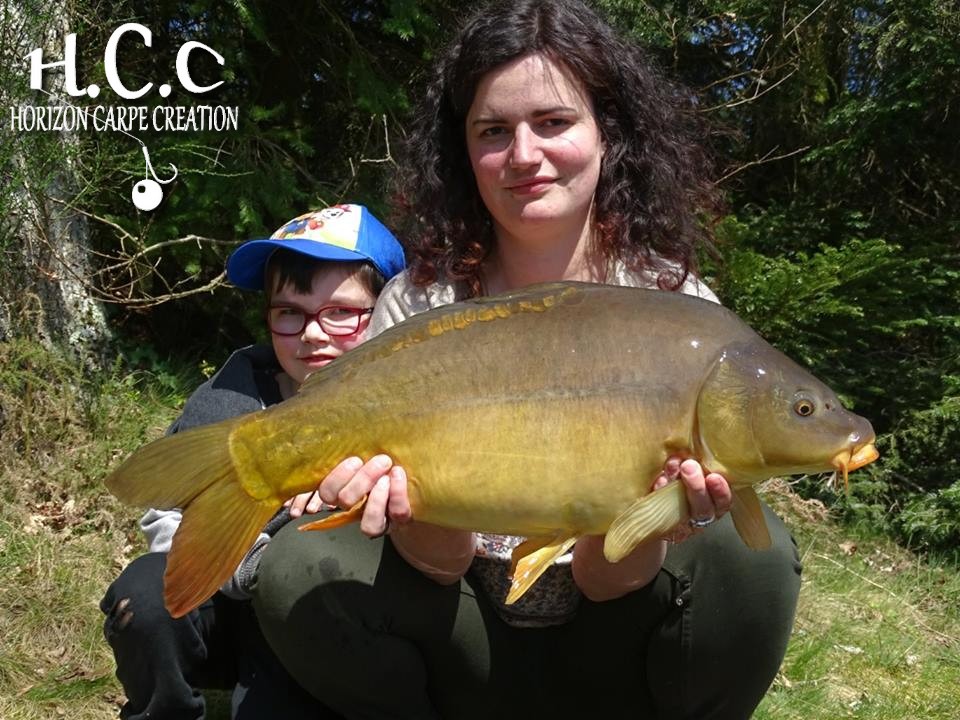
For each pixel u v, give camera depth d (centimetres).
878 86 763
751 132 834
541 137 245
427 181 276
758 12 779
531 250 261
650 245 275
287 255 287
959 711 365
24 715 309
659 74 289
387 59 685
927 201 797
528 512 199
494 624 247
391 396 200
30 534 421
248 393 288
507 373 198
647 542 215
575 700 257
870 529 624
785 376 197
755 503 209
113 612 267
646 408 196
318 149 712
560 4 252
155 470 198
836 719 343
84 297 580
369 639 238
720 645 244
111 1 596
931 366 719
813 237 779
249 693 268
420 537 225
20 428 484
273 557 243
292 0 655
